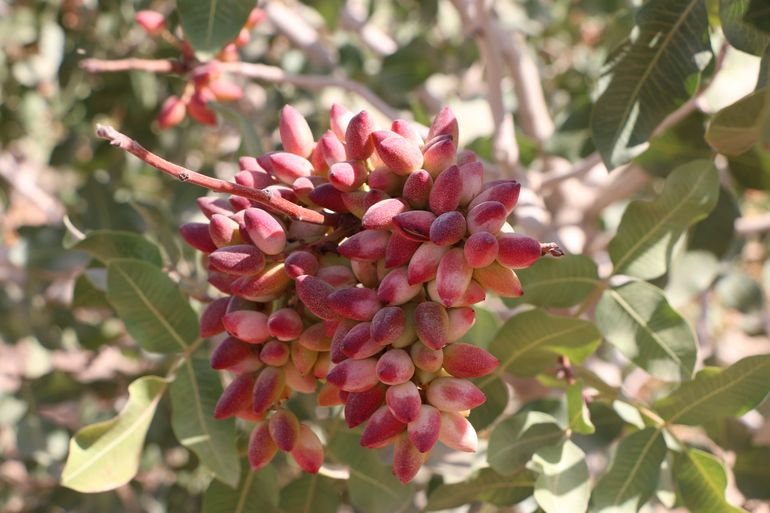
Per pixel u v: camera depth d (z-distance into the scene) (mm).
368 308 710
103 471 824
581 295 860
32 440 1344
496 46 1131
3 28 1595
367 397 714
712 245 977
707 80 938
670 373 836
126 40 1457
